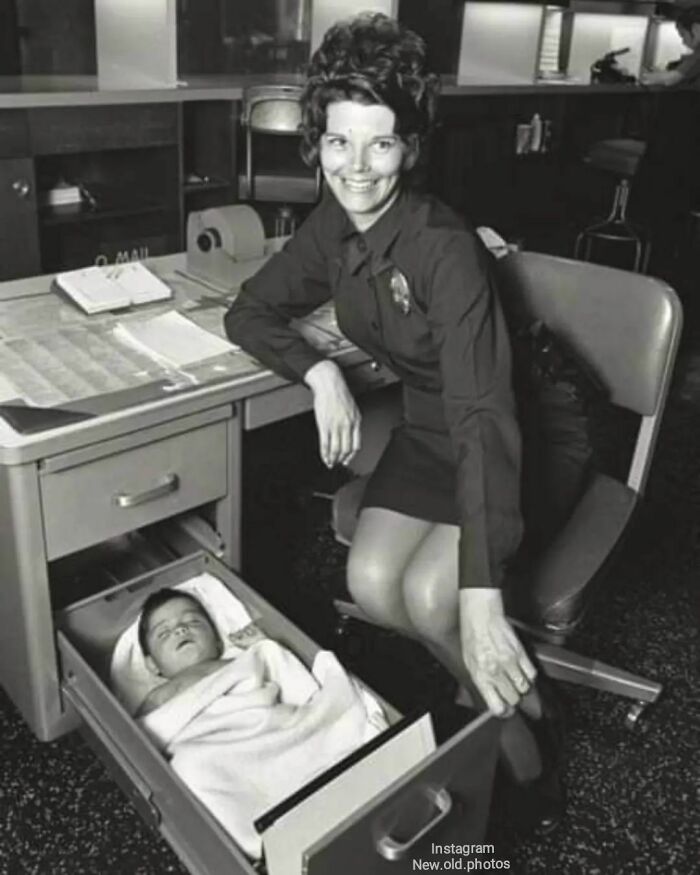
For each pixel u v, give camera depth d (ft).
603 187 17.44
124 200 11.78
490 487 3.84
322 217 4.87
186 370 4.88
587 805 5.08
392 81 3.93
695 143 14.84
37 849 4.66
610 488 5.39
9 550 4.50
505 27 14.85
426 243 4.14
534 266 5.57
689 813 5.08
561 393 5.13
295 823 3.28
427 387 4.79
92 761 5.20
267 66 13.69
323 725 4.31
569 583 4.64
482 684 3.73
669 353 5.11
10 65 11.66
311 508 8.00
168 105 11.04
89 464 4.45
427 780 3.33
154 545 5.85
